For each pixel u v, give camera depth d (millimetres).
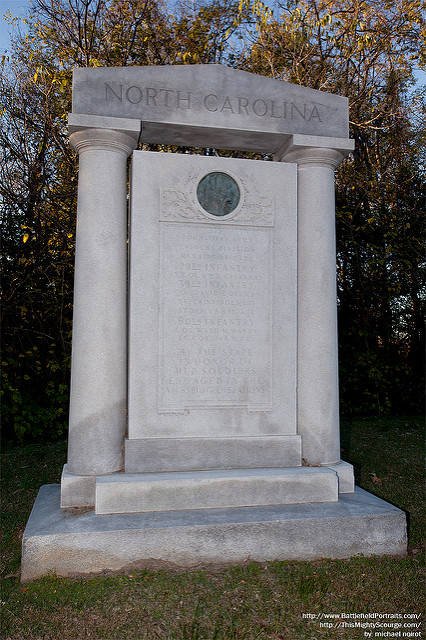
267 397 4652
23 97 9086
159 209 4469
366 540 4172
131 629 3135
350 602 3439
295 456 4648
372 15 10242
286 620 3242
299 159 4855
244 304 4629
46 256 8836
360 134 10492
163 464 4387
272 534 4016
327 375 4750
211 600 3430
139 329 4395
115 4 9719
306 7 10031
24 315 8695
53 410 8836
